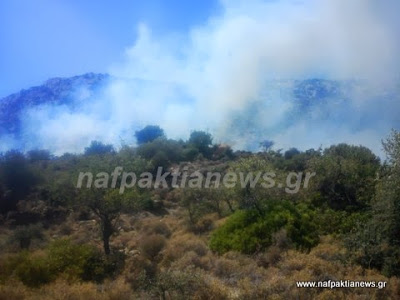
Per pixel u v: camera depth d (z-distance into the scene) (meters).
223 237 20.64
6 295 14.05
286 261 15.89
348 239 16.42
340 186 22.27
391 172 15.77
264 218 20.34
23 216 36.72
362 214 20.06
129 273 17.91
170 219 32.16
